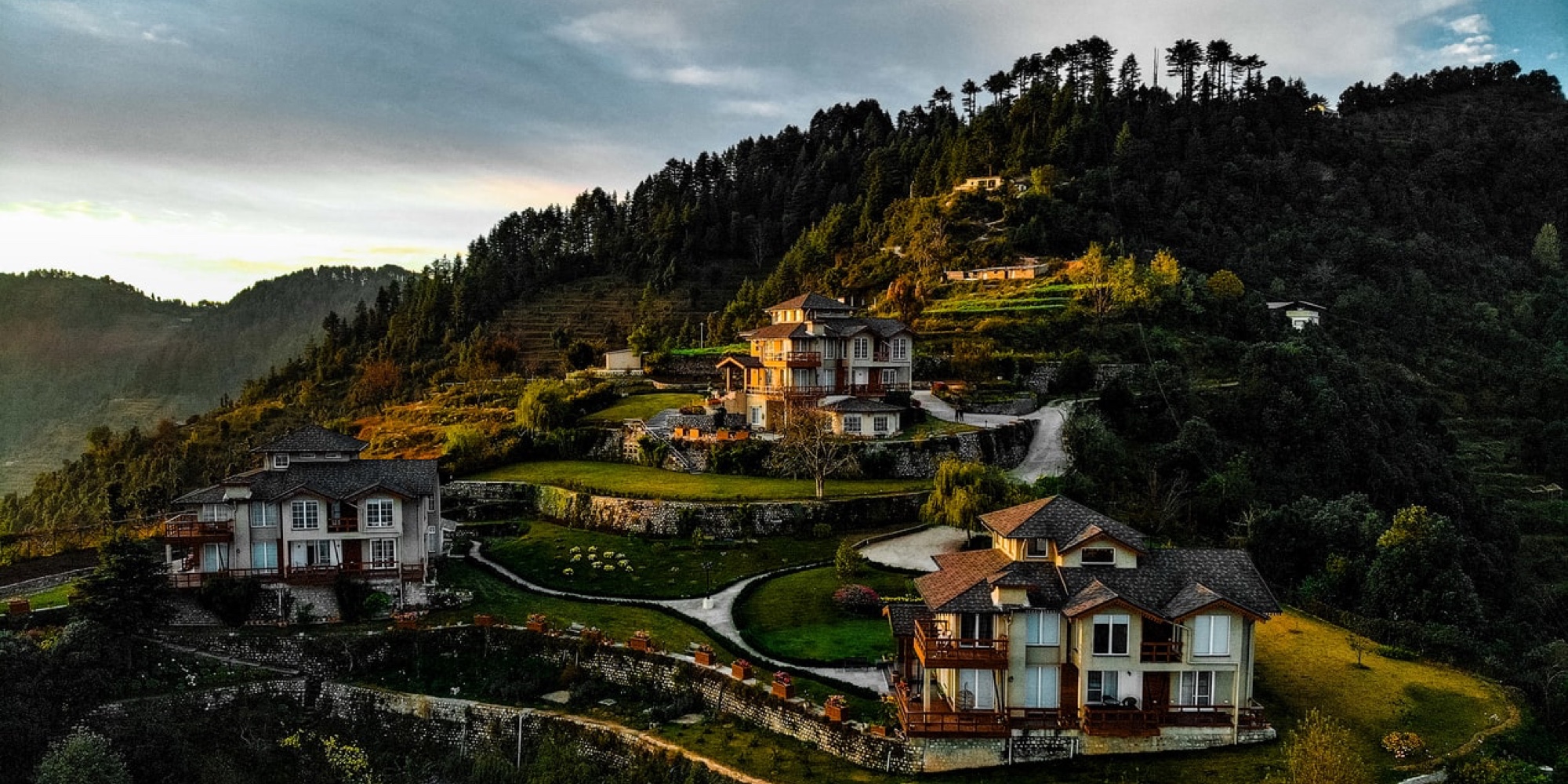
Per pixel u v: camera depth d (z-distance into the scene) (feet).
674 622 228.84
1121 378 402.93
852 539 280.72
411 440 406.00
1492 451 494.18
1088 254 553.64
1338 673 195.62
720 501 294.66
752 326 599.57
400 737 199.52
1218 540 296.92
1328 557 269.23
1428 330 594.65
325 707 207.00
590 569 265.13
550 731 191.42
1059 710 167.63
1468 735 167.63
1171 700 166.40
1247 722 165.99
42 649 198.90
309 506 234.99
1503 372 557.33
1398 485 386.11
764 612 231.50
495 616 232.32
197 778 184.34
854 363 394.93
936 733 163.43
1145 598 167.53
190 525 230.89
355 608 232.73
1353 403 418.92
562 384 471.21
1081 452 331.57
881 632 217.77
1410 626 215.51
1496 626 271.49
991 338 472.03
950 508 266.36
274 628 225.15
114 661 201.87
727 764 170.19
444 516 323.16
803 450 319.47
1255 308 514.27
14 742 177.99
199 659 213.25
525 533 302.66
